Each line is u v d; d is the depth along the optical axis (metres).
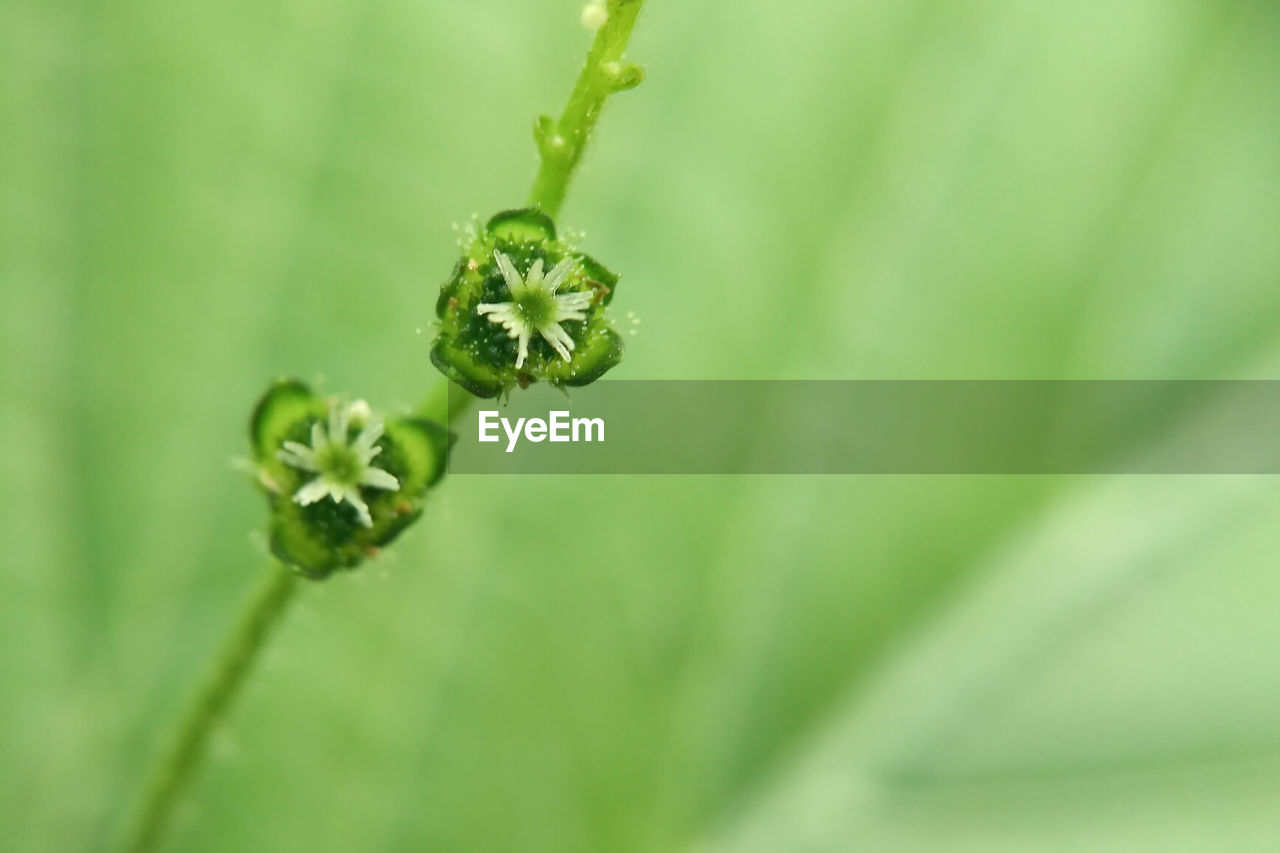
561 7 0.14
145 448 0.13
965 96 0.15
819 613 0.14
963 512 0.14
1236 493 0.14
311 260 0.13
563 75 0.14
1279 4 0.16
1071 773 0.13
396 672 0.13
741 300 0.14
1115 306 0.15
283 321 0.13
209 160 0.13
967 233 0.15
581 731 0.13
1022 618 0.14
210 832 0.12
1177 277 0.15
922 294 0.15
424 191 0.13
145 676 0.12
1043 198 0.15
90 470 0.12
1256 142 0.15
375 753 0.12
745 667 0.13
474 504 0.13
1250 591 0.13
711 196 0.14
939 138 0.15
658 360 0.14
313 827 0.12
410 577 0.13
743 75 0.15
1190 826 0.13
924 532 0.14
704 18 0.15
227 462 0.13
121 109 0.13
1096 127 0.15
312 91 0.13
